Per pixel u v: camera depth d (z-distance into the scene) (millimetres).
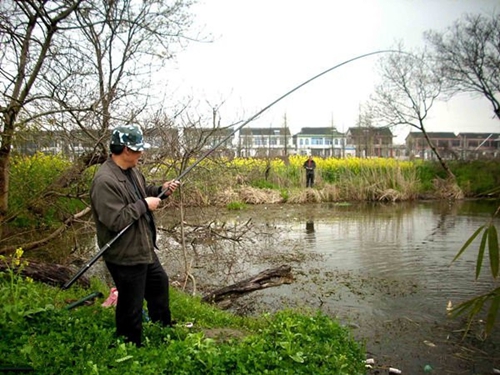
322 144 62156
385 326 5312
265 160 16906
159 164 7008
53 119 6082
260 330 3980
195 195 7887
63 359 2750
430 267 8148
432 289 6789
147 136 6980
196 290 6641
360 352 3840
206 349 2951
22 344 2936
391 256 9078
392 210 17078
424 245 10227
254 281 6711
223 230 8562
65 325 3273
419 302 6176
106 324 3463
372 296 6441
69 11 6082
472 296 6469
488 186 22000
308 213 16016
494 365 4352
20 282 3996
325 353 3295
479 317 5617
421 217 15055
